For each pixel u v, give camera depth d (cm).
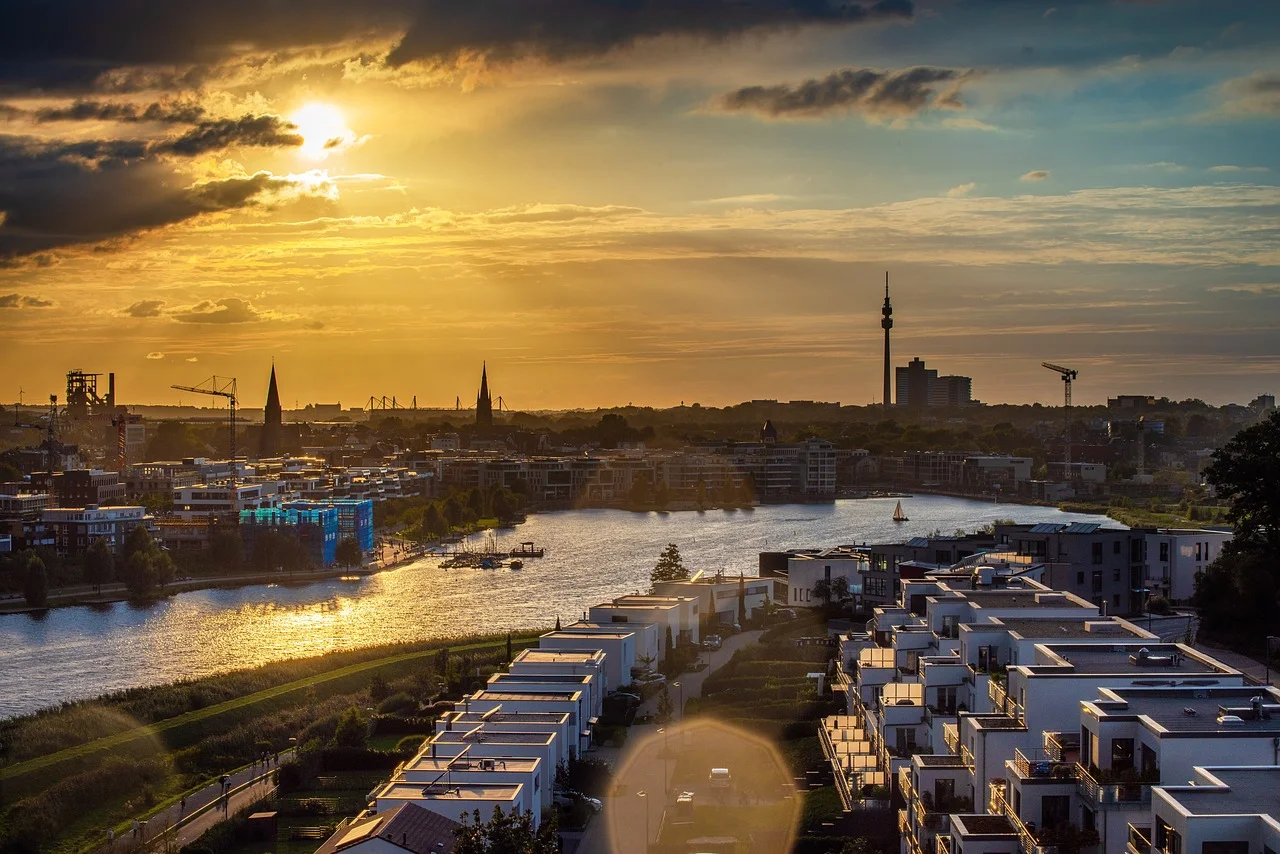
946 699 18250
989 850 12862
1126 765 12200
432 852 17300
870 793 19425
